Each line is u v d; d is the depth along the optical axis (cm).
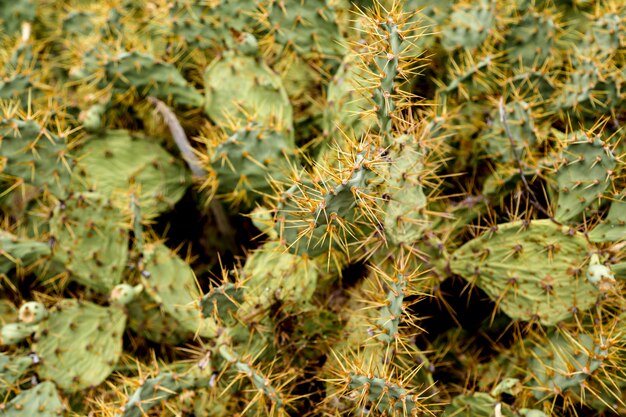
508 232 159
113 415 154
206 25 179
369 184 149
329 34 175
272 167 164
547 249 157
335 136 168
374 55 152
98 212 172
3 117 165
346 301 170
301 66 182
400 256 157
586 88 166
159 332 174
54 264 178
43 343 167
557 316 158
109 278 173
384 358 153
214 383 160
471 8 172
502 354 165
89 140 179
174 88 178
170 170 182
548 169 162
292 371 163
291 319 164
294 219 152
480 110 173
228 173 164
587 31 177
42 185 171
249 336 163
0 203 187
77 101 189
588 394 160
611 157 155
